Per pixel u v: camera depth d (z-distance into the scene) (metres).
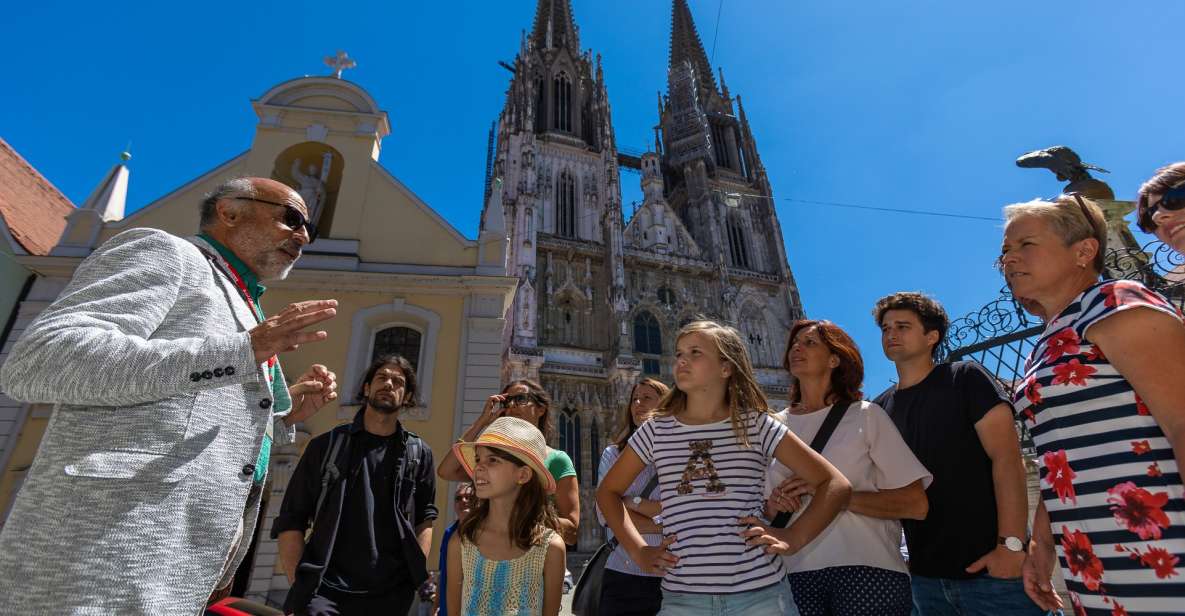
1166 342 2.53
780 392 45.59
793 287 51.78
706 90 68.06
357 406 13.96
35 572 2.06
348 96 18.66
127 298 2.38
